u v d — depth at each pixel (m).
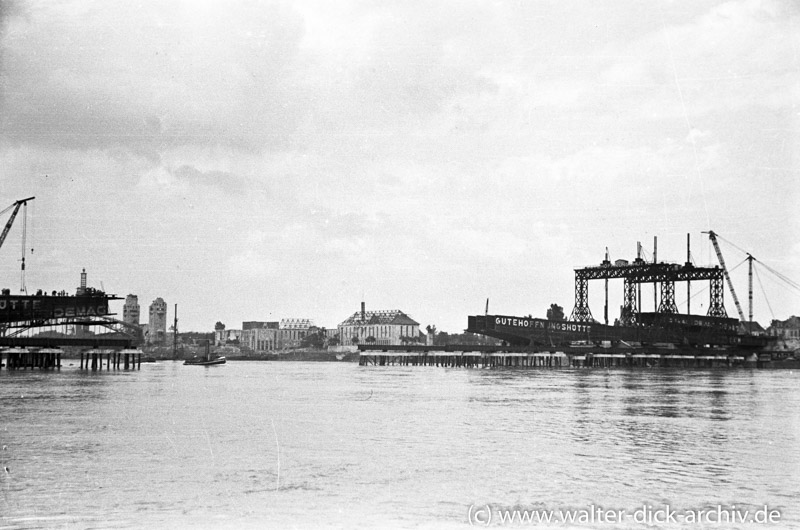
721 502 33.16
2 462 40.28
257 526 29.56
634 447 45.69
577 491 34.81
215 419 58.28
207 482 36.03
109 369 132.25
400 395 84.38
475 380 116.19
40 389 82.44
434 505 32.50
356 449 44.72
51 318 111.69
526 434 50.88
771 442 47.78
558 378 120.88
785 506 32.69
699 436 50.09
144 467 39.28
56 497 33.28
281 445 45.91
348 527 29.48
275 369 186.50
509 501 33.03
